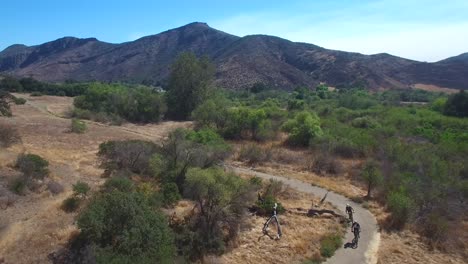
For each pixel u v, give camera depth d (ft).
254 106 256.93
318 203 96.68
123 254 59.31
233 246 72.49
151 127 209.77
